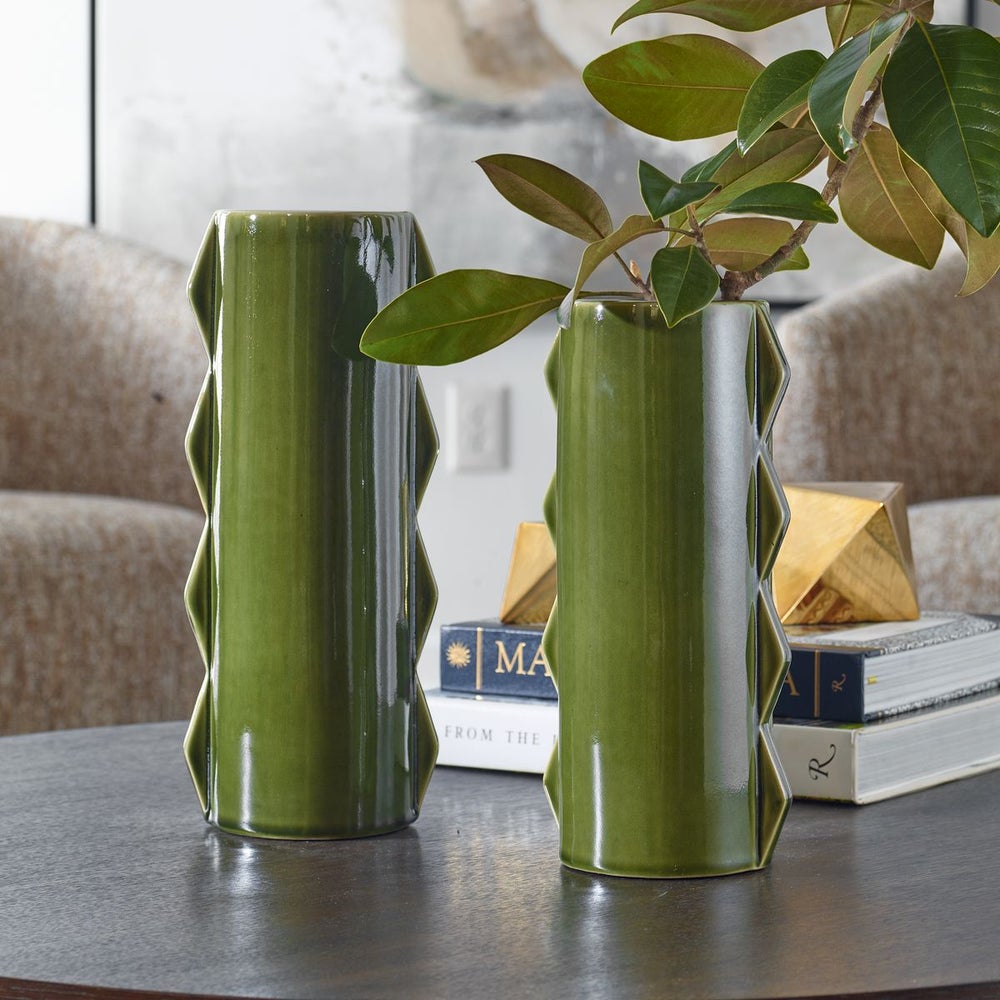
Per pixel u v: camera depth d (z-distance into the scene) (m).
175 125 2.77
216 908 0.67
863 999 0.56
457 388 2.76
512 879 0.73
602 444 0.72
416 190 2.79
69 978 0.58
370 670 0.81
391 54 2.77
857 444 2.29
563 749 0.75
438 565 2.77
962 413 2.39
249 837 0.81
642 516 0.71
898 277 2.42
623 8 2.79
